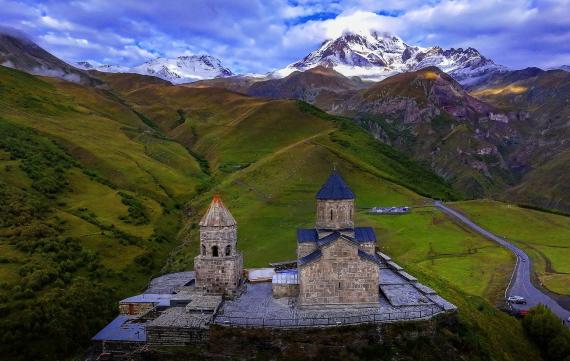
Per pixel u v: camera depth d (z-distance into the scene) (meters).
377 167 170.00
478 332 53.41
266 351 46.53
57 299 58.28
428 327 48.59
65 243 76.25
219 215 56.66
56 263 68.56
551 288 79.69
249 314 50.72
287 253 82.75
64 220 86.00
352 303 51.78
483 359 49.16
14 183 94.88
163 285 68.00
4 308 54.56
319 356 46.12
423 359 46.88
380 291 58.22
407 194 141.00
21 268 63.81
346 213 56.31
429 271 79.50
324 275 51.47
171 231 103.94
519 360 54.19
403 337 47.78
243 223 102.38
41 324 54.09
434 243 100.62
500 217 125.38
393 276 65.44
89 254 75.12
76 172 115.75
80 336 55.28
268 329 47.22
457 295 65.94
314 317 49.38
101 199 105.19
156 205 114.69
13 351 50.78
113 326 53.25
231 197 123.56
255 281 62.78
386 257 75.12
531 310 64.50
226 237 56.38
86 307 59.62
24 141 123.06
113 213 99.44
